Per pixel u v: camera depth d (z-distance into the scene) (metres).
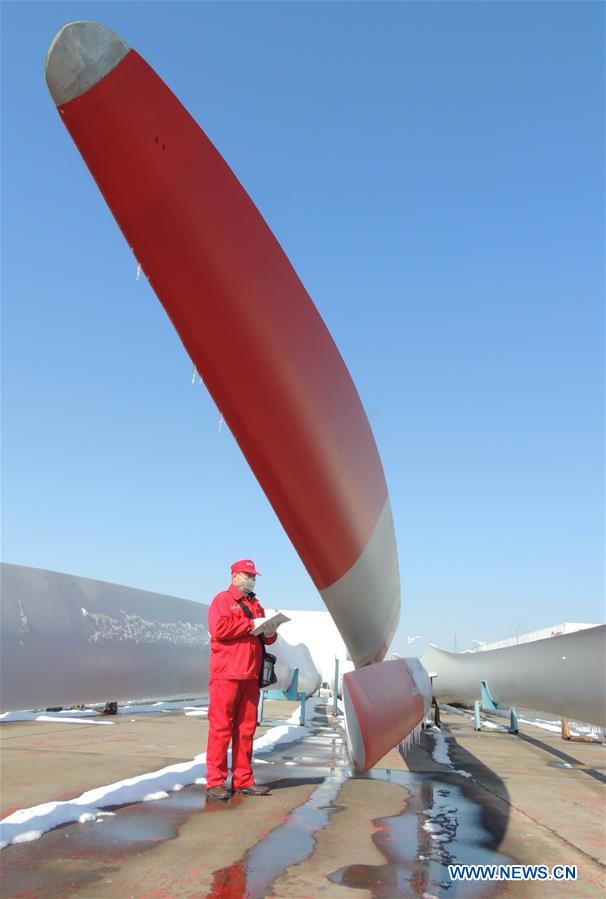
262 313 2.58
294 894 2.20
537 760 6.14
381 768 5.04
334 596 4.29
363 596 4.54
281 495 3.33
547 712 5.25
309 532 3.58
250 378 2.75
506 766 5.57
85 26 1.99
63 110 2.08
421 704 6.03
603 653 3.87
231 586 3.87
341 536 3.70
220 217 2.37
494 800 3.95
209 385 2.85
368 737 3.99
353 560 4.00
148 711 10.02
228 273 2.45
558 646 4.55
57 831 2.82
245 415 2.90
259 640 3.85
